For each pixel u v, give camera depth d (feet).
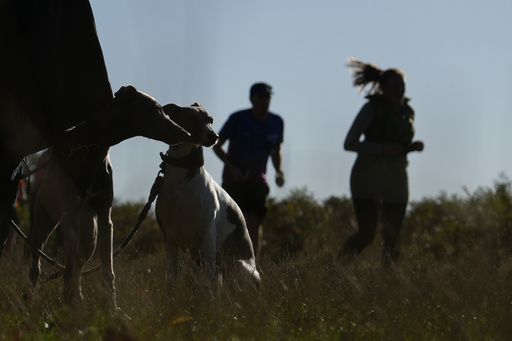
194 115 34.60
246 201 48.55
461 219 47.98
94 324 24.39
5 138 25.49
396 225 45.16
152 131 28.17
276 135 49.47
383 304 25.95
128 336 21.74
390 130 44.65
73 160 29.07
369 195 44.37
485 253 31.48
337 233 55.88
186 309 27.04
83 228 30.22
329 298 27.86
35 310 24.59
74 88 27.27
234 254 37.35
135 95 27.99
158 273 32.27
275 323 23.54
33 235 31.48
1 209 25.53
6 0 25.46
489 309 26.20
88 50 27.45
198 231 35.37
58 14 26.73
